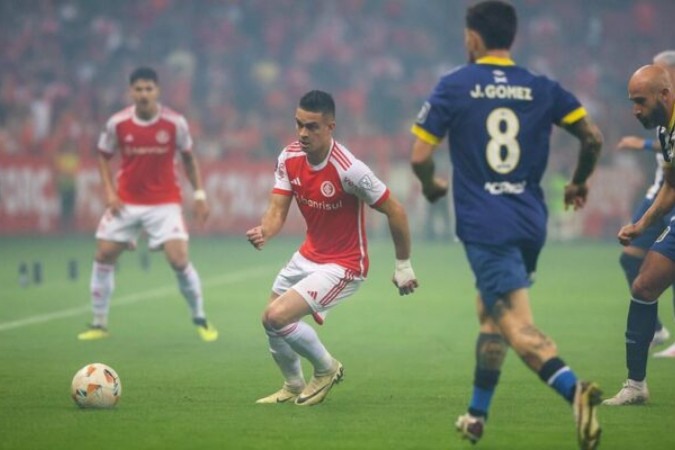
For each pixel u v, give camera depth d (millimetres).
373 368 37781
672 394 32562
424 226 113938
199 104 125375
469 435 24641
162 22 135250
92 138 113188
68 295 61562
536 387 33594
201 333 45312
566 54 137875
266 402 31016
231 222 112500
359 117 120812
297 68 133000
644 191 114688
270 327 29906
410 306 57281
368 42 136375
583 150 25219
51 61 129375
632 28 141500
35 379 35156
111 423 27922
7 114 116688
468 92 24578
